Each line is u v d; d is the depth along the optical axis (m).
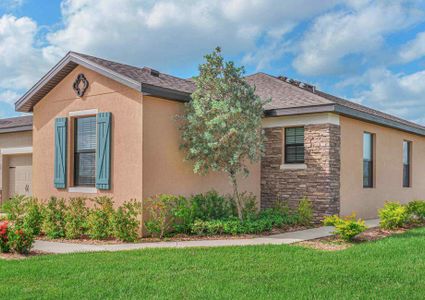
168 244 10.74
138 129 12.00
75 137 13.72
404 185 20.55
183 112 13.28
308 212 14.14
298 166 15.23
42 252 9.84
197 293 6.42
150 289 6.64
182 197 12.32
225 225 12.00
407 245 10.20
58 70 13.46
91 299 6.18
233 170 12.88
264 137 13.23
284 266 8.08
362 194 16.48
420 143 21.92
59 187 13.64
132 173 12.09
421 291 6.60
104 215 11.62
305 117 15.13
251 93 12.80
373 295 6.37
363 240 11.30
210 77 12.55
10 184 20.44
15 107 14.55
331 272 7.64
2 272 7.68
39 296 6.31
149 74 14.34
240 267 7.99
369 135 17.55
